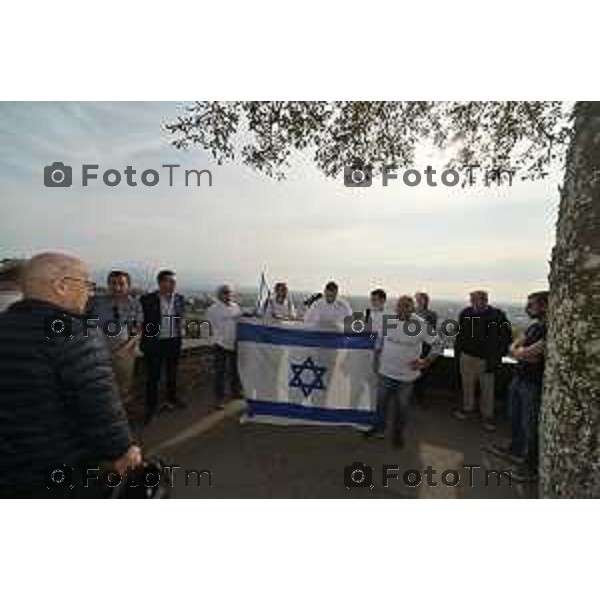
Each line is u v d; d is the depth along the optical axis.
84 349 1.59
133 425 5.33
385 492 3.87
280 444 4.92
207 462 4.40
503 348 5.58
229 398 6.43
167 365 5.81
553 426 1.71
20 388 1.55
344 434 5.28
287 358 5.52
